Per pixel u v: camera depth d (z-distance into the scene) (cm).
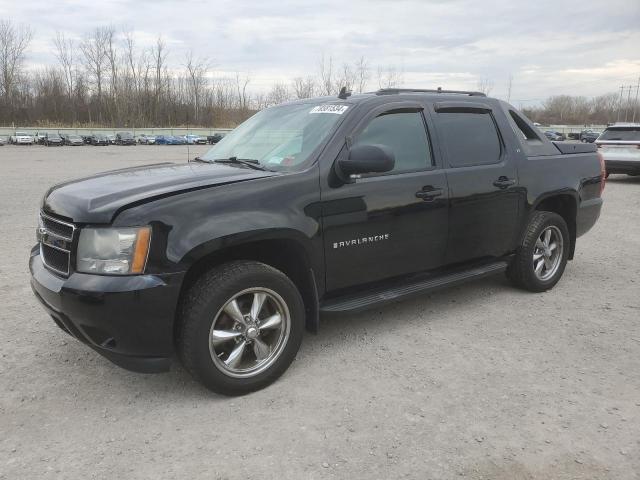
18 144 5916
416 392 344
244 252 364
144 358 313
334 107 412
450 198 434
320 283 375
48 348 409
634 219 970
